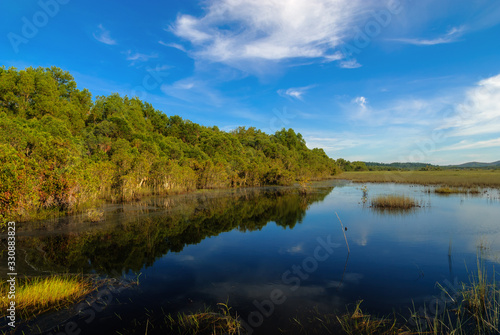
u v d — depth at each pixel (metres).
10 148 13.83
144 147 37.69
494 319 5.28
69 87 53.47
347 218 16.16
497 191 27.36
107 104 53.53
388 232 12.64
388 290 6.86
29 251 9.64
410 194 26.67
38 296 5.98
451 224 13.90
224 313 5.74
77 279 7.34
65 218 15.00
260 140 70.81
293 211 19.09
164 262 9.05
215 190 35.81
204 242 11.55
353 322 5.39
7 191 12.66
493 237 11.48
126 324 5.27
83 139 36.75
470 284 7.06
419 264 8.62
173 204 21.92
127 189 23.16
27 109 38.81
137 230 13.16
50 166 16.34
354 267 8.50
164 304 6.14
